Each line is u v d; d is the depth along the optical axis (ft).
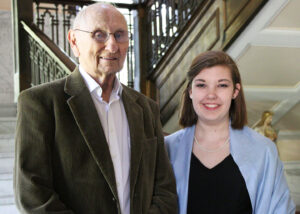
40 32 16.37
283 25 12.76
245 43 13.38
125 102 6.35
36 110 5.42
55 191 5.45
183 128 7.49
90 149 5.49
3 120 15.34
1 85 26.40
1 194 11.63
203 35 15.61
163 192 6.42
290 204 6.59
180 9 17.48
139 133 6.22
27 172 5.17
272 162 6.66
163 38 19.25
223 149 6.95
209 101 6.68
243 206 6.59
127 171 5.99
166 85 19.11
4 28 26.66
